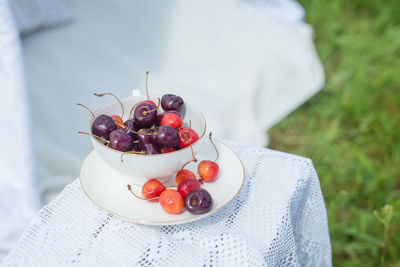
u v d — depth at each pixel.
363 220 0.89
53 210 0.48
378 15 1.89
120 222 0.47
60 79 0.87
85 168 0.50
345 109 1.30
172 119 0.48
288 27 1.33
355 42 1.67
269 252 0.45
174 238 0.46
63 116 0.82
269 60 1.18
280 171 0.54
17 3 0.91
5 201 0.69
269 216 0.48
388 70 1.47
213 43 1.16
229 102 1.04
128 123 0.49
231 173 0.50
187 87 1.01
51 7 0.98
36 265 0.43
